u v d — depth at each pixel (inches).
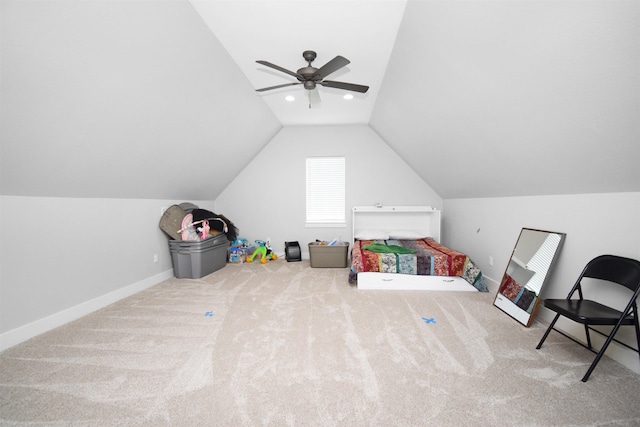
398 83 110.3
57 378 63.8
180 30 78.6
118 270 116.6
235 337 82.2
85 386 61.1
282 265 175.6
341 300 112.1
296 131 195.3
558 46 51.4
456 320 92.9
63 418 52.3
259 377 63.9
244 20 82.7
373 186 193.0
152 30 72.0
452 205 173.2
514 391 58.5
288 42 94.0
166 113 99.3
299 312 100.3
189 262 145.5
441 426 49.9
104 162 95.3
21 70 57.8
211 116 121.7
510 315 95.4
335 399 56.7
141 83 81.8
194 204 170.4
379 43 94.3
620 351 67.7
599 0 41.1
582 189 79.1
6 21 50.4
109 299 110.6
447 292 121.5
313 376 64.0
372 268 128.5
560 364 67.8
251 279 143.8
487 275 130.2
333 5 76.6
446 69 81.4
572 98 57.6
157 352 74.5
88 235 103.6
